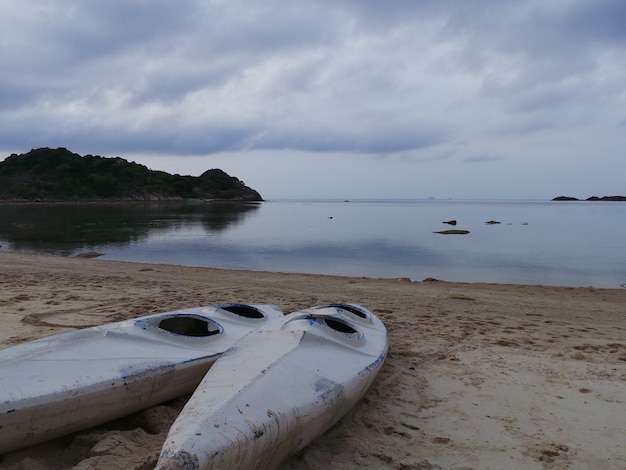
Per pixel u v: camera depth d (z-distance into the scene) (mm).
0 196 102562
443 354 5934
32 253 20062
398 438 3723
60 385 3373
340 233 32781
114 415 3693
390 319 8016
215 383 3297
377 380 4926
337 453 3457
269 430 2844
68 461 3221
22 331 6383
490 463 3396
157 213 60750
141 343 4270
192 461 2373
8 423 3045
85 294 9516
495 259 19781
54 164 118438
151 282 11680
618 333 7520
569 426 3986
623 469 3355
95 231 32844
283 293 10539
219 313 5406
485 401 4477
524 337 6977
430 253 21672
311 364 3883
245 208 90125
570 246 24594
